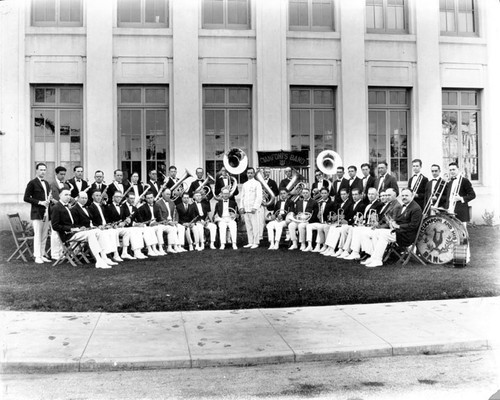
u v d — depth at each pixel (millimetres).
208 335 5773
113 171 14797
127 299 7266
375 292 7539
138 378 4773
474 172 16266
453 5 16219
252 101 15352
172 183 13203
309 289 7773
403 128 15984
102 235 9859
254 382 4660
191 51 14969
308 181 15641
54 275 8852
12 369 4906
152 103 15164
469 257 10195
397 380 4684
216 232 12625
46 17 14867
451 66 15930
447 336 5645
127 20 15125
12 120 14539
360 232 10164
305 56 15375
